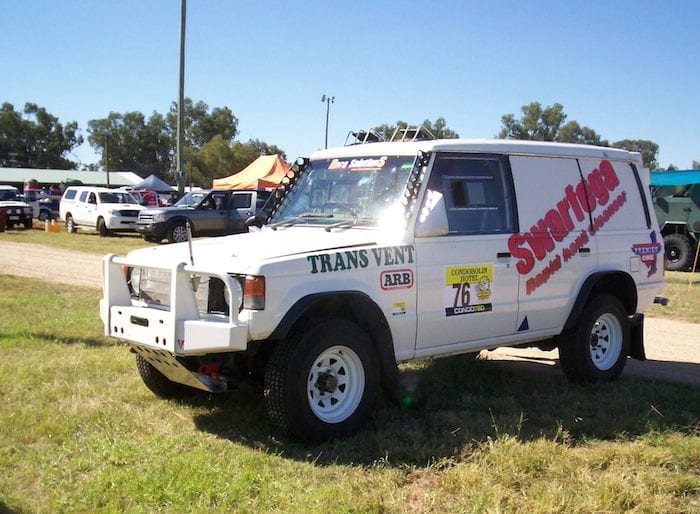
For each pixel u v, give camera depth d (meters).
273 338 4.51
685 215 18.00
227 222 22.75
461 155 5.57
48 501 3.77
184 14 27.06
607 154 6.68
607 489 3.83
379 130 6.39
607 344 6.60
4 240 22.92
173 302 4.48
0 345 7.32
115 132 102.94
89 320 8.81
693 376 6.87
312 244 4.89
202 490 3.86
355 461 4.38
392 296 5.00
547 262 5.95
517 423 4.96
